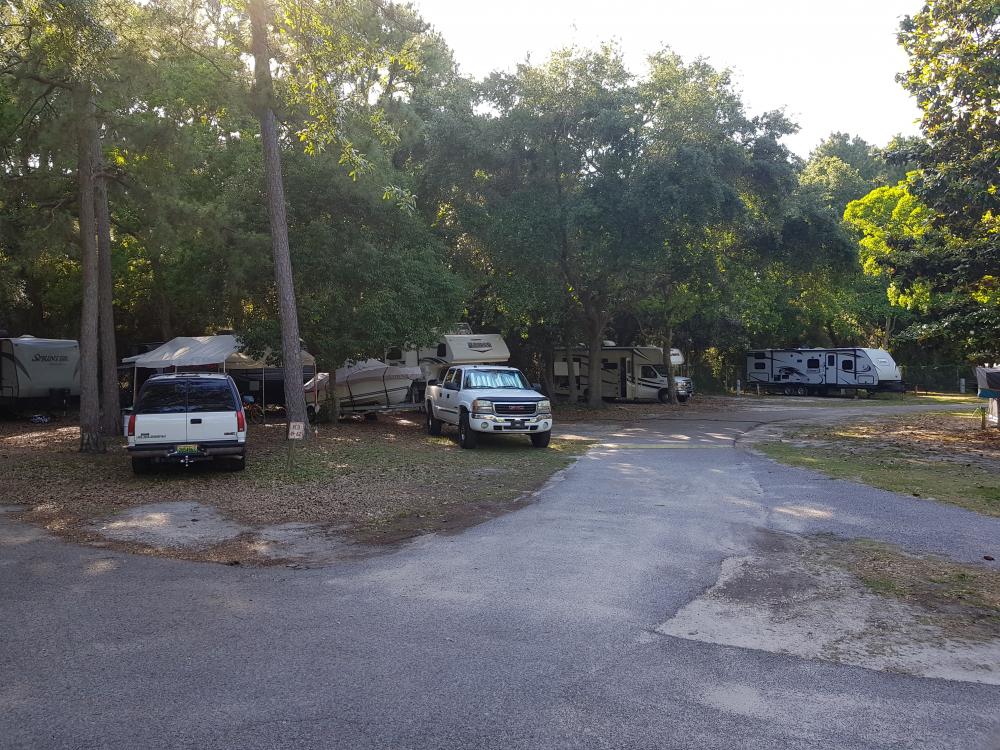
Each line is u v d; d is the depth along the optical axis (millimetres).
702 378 48906
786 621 5465
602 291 28922
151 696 4105
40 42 12766
